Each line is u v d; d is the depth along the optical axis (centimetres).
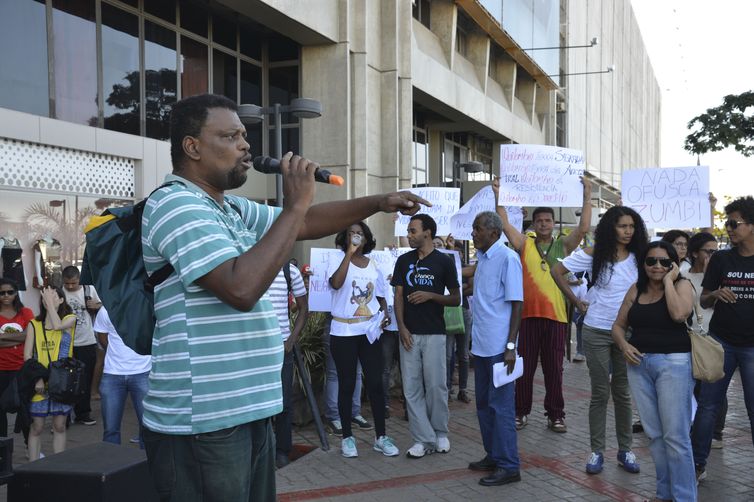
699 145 1920
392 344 757
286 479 539
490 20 2136
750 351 502
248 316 198
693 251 639
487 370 538
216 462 193
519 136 2744
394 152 1541
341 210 242
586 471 547
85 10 1052
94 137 999
